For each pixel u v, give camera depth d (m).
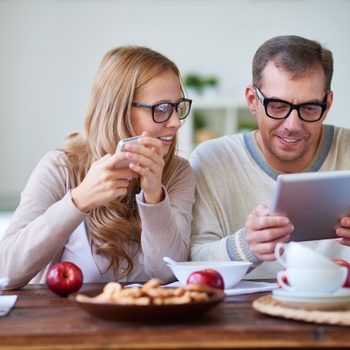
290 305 1.64
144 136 2.14
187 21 7.64
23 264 2.20
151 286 1.61
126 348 1.41
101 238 2.39
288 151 2.54
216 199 2.73
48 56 7.59
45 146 7.64
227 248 2.31
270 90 2.48
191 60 7.66
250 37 7.66
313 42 2.54
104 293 1.63
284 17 7.68
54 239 2.19
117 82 2.38
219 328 1.44
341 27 7.70
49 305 1.83
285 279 1.88
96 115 2.45
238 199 2.75
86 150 2.50
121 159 2.09
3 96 7.55
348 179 2.00
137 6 7.63
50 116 7.63
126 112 2.39
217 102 7.20
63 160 2.48
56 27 7.58
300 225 2.15
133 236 2.44
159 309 1.48
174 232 2.31
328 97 2.57
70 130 7.66
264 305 1.62
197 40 7.65
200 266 2.02
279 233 2.11
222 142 2.85
